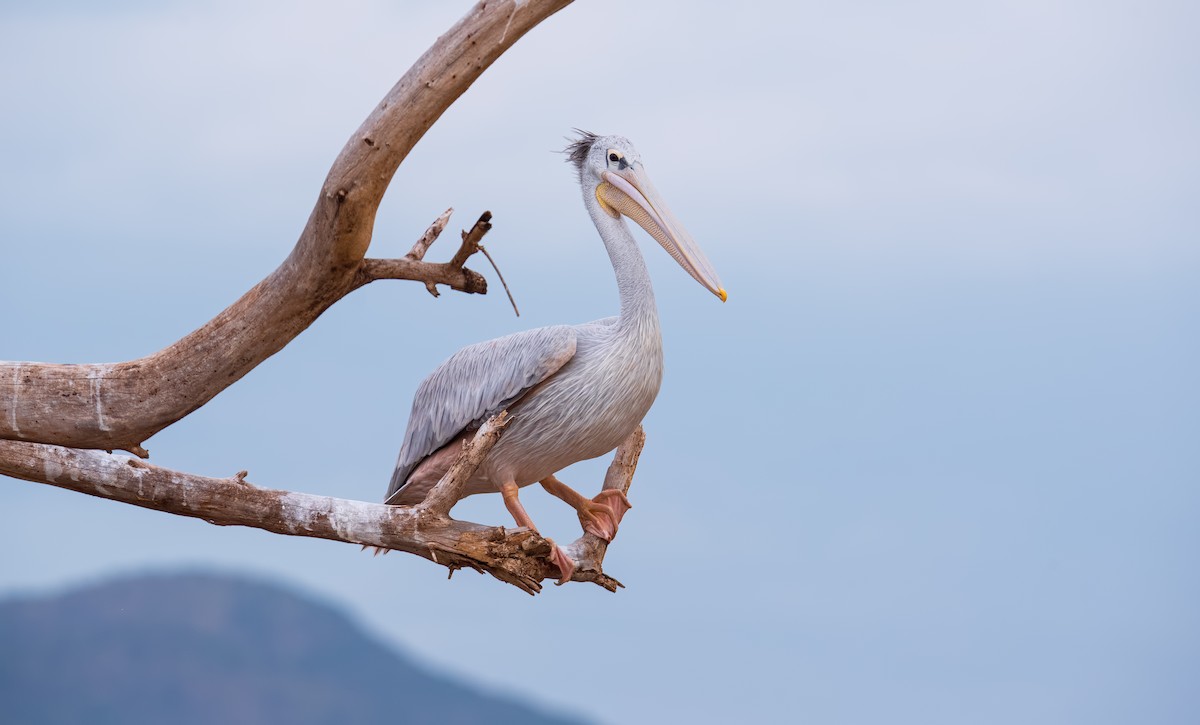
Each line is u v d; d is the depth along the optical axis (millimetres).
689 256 11883
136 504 9891
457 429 11398
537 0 7941
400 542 9375
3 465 9852
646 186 12102
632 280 11414
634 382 11078
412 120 8000
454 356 11898
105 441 9461
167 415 9281
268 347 8953
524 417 11102
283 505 9648
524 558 9406
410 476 12000
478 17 7930
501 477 11273
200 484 9688
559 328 11219
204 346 8961
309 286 8586
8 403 9305
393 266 8625
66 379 9273
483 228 8242
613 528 11750
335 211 8133
